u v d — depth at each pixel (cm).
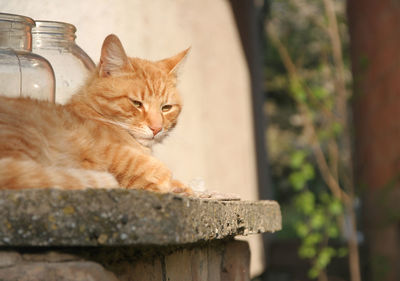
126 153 373
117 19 615
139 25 641
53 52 454
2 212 235
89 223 236
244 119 1032
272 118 1884
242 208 358
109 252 273
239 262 457
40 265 241
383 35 1016
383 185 1017
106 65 445
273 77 1755
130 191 239
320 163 1241
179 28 726
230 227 327
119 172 368
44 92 394
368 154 1084
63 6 596
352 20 1170
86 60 470
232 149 920
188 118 727
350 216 1189
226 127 892
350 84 1275
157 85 459
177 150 690
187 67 735
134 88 442
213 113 827
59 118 371
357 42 1136
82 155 366
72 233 235
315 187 1658
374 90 1055
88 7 604
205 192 427
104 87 436
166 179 372
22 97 364
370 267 1102
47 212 235
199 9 794
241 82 1024
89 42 599
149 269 308
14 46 392
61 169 284
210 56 830
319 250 1261
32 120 345
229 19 954
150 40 658
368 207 1091
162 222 237
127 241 235
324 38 1688
